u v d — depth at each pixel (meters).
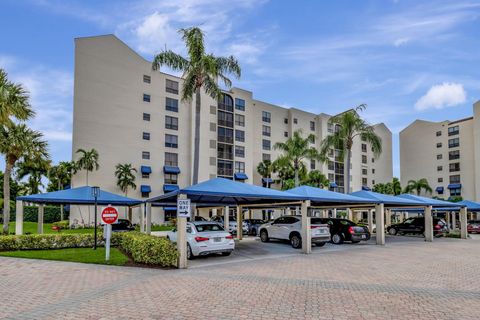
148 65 46.88
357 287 8.71
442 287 8.82
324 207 24.25
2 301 7.43
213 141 50.56
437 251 17.08
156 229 39.09
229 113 52.94
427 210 24.23
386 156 74.94
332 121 33.81
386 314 6.49
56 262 12.77
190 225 14.38
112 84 43.91
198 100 23.11
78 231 31.12
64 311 6.66
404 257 14.66
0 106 19.58
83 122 41.56
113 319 6.18
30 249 16.73
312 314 6.46
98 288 8.59
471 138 61.53
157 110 46.91
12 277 10.01
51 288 8.61
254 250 17.06
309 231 16.17
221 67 23.28
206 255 15.09
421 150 69.94
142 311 6.64
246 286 8.78
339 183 65.06
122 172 42.22
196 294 7.95
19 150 24.08
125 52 45.34
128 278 9.85
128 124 44.53
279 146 38.59
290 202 19.73
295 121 61.72
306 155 38.38
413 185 63.34
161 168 46.34
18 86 20.77
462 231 27.22
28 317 6.32
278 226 19.33
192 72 22.78
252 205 22.64
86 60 42.56
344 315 6.41
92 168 39.97
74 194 20.02
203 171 48.84
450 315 6.45
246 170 53.97
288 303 7.19
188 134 49.19
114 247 18.03
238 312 6.58
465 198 61.47
